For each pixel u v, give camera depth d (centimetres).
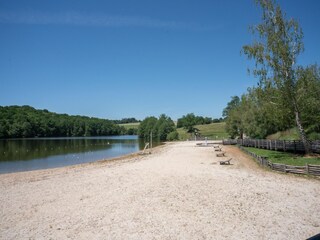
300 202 1644
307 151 3219
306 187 1975
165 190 1959
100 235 1254
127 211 1554
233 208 1557
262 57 3228
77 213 1556
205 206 1599
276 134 6200
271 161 3086
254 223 1345
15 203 1806
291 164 2795
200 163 3431
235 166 3070
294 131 5603
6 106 17975
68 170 3494
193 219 1410
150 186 2094
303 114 3434
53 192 2075
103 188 2120
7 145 9269
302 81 3212
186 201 1698
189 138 12169
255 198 1731
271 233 1233
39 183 2492
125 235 1246
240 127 7425
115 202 1728
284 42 3189
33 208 1681
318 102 3434
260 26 3259
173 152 5409
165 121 14388
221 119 19550
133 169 3038
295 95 3194
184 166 3153
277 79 3178
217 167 3022
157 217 1448
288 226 1304
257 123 6191
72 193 2012
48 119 17075
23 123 14600
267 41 3219
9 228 1370
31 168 4059
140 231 1284
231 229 1282
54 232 1304
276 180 2222
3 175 3231
